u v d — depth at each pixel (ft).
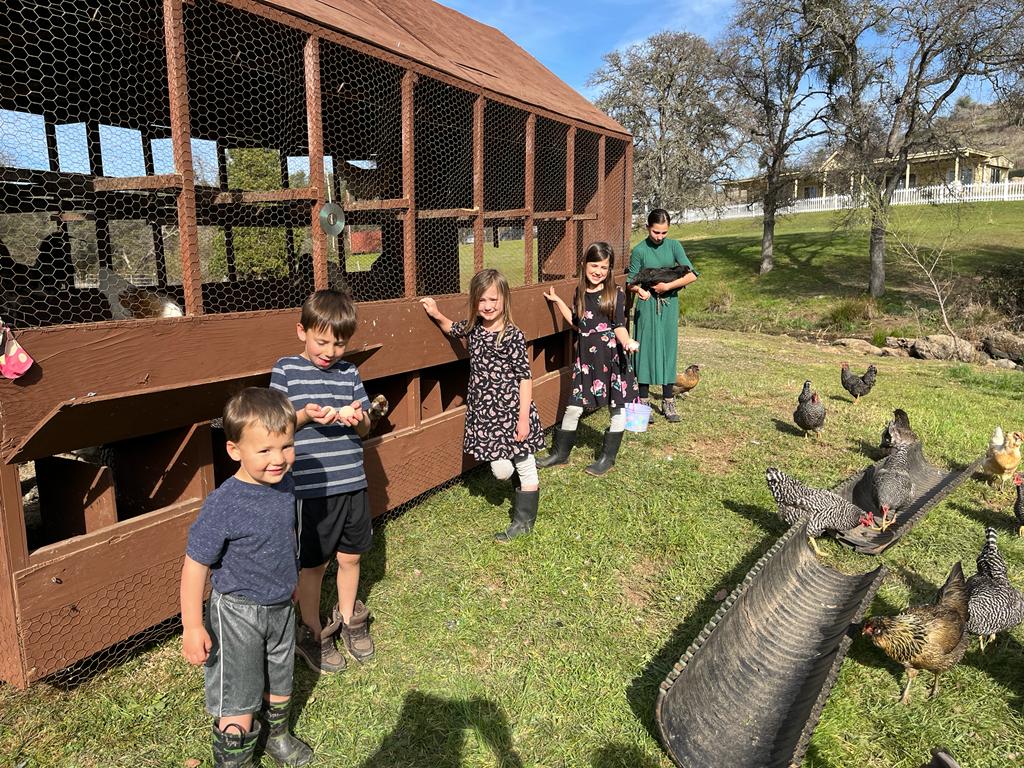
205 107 13.42
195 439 9.72
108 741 8.29
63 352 7.72
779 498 14.37
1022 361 45.78
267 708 8.14
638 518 14.93
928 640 9.09
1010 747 8.71
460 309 15.15
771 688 9.49
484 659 10.18
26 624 7.79
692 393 28.55
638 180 112.78
